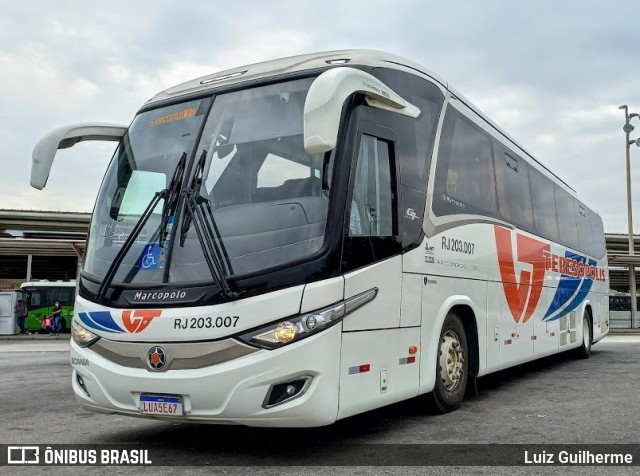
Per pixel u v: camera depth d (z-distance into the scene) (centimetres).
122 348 479
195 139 536
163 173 533
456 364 673
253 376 434
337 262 461
